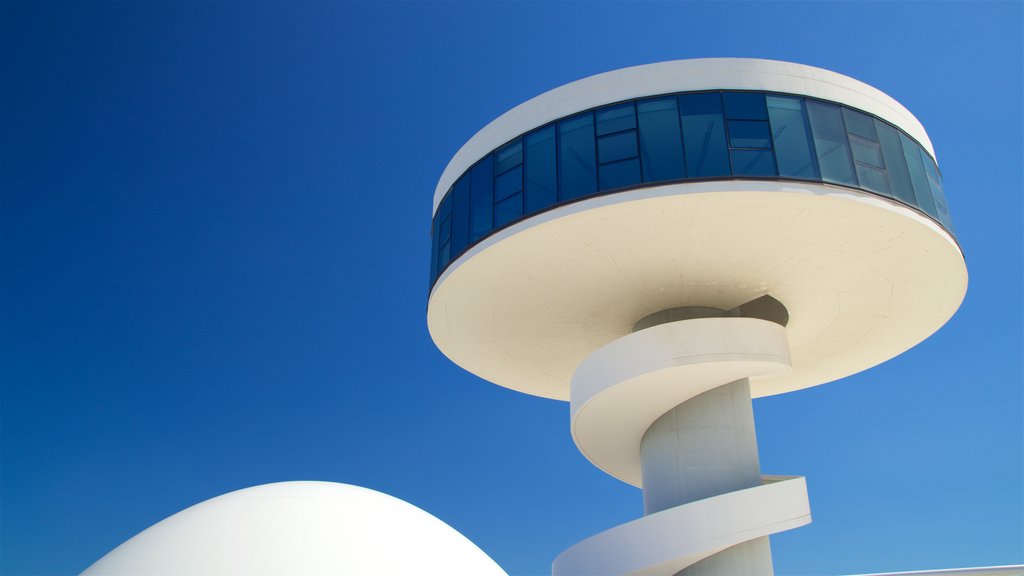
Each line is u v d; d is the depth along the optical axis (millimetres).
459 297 21734
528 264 19984
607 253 19438
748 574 19125
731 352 18812
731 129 17859
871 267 20188
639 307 22344
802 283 21000
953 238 19719
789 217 17953
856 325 23641
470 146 21344
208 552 9789
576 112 19094
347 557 9922
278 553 9766
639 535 18406
